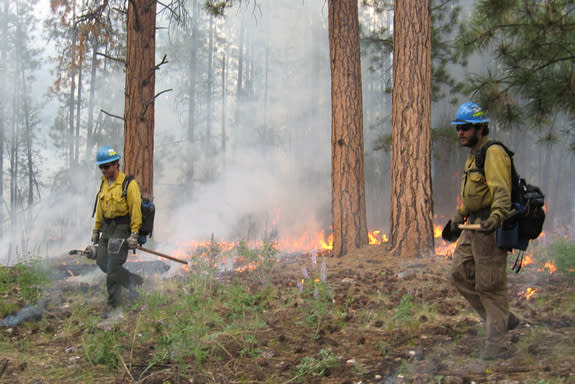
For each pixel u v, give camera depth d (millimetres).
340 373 3186
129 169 10391
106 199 4922
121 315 4656
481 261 3354
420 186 7555
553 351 3260
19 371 3295
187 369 3297
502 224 3221
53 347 3816
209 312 4434
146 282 5902
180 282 6035
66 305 5129
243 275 6516
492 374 2941
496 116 8680
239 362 3447
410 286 5559
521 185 3320
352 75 8688
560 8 8031
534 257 6586
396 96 7793
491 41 8688
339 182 8500
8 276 6270
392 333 3922
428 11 7758
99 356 3365
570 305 4438
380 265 7156
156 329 3939
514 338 3535
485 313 3555
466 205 3455
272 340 3893
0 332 4199
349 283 5922
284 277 6402
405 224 7574
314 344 3793
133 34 10430
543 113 8461
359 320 4344
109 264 4875
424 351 3441
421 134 7609
